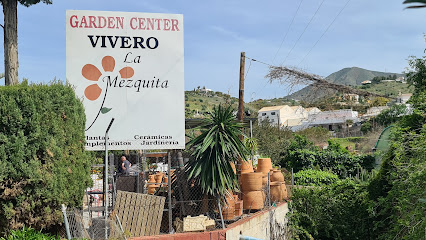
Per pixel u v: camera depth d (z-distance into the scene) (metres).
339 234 15.49
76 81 10.91
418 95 14.34
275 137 30.78
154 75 11.20
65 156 8.83
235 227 10.52
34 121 8.33
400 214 11.53
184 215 10.99
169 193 10.48
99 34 11.03
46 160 8.47
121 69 11.08
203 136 11.18
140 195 10.11
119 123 10.99
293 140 31.44
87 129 10.88
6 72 11.80
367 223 15.19
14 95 8.31
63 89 8.97
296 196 16.33
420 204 9.07
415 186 9.61
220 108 11.34
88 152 9.90
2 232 8.30
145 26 11.22
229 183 11.10
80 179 9.20
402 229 10.05
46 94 8.59
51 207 8.61
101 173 15.12
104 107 10.97
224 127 11.27
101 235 9.66
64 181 8.71
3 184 8.11
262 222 12.65
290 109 70.75
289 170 27.59
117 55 11.08
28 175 8.16
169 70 11.26
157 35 11.26
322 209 16.03
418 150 10.49
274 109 71.50
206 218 10.45
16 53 11.90
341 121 52.09
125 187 11.96
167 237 9.62
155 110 11.14
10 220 8.26
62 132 8.79
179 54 11.32
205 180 10.88
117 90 11.04
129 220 9.95
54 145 8.55
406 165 11.35
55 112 8.75
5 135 8.17
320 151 28.91
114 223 8.92
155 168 18.11
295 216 15.79
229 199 11.48
